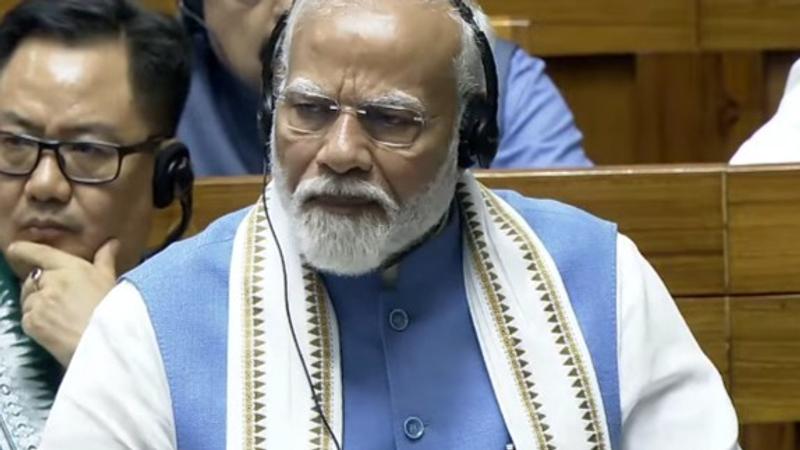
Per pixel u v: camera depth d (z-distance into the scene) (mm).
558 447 5270
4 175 6156
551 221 5703
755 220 6895
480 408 5293
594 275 5559
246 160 8422
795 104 8055
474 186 5641
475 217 5562
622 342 5480
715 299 6930
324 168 5027
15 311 6281
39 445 5496
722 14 10914
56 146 6125
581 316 5477
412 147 5066
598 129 10906
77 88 6133
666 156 10875
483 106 5363
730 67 10867
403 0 5121
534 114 8672
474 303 5430
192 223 7008
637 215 6914
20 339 6219
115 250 6262
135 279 5441
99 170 6188
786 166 6879
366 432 5219
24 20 6203
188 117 8414
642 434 5512
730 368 6938
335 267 5180
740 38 10922
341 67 5027
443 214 5379
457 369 5348
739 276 6914
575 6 10844
